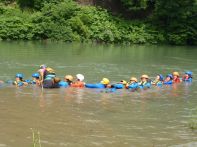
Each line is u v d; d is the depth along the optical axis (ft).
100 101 47.88
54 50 98.63
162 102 49.06
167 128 37.86
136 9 144.46
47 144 32.04
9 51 91.56
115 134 35.35
